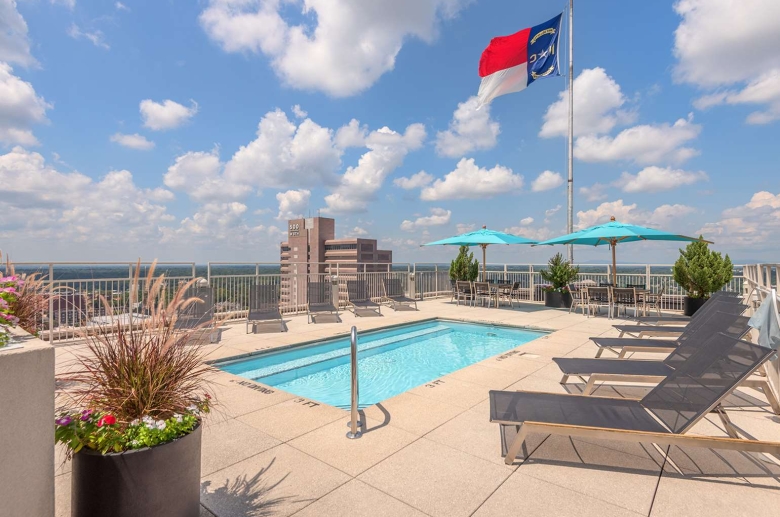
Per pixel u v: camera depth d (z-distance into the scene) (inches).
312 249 4389.8
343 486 103.9
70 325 271.4
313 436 135.6
